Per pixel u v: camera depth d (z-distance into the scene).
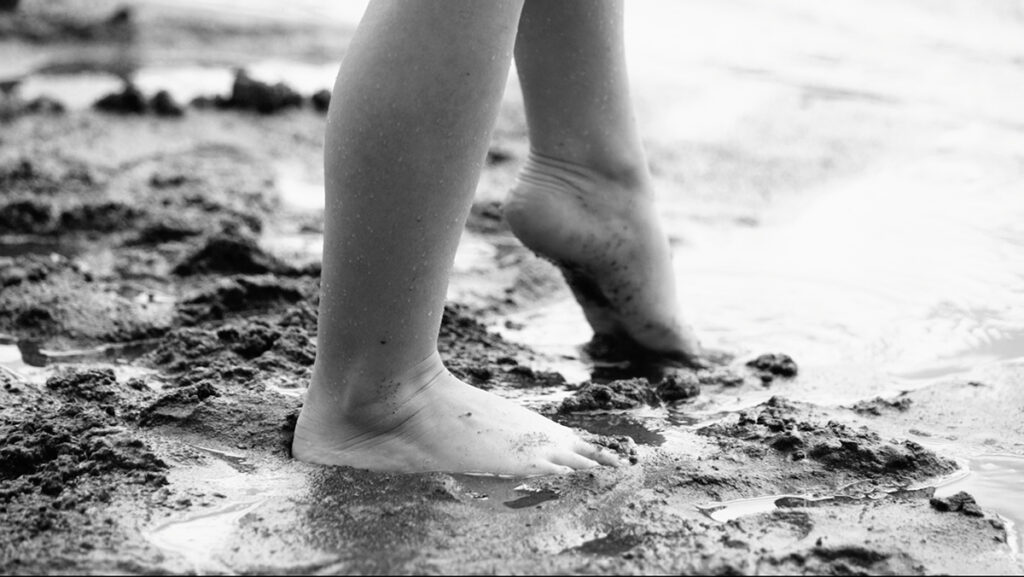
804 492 2.31
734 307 3.52
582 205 2.97
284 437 2.46
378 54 2.13
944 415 2.73
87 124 5.48
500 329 3.41
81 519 2.12
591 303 3.18
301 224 4.32
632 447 2.46
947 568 2.00
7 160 4.85
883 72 6.29
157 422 2.53
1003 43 6.80
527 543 2.05
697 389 2.92
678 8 7.66
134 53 7.11
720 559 1.99
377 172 2.14
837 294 3.59
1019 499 2.29
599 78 2.86
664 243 3.07
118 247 4.03
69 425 2.45
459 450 2.32
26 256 3.89
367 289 2.22
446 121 2.13
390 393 2.33
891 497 2.29
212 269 3.78
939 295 3.54
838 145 5.15
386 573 1.95
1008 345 3.18
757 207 4.46
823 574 1.97
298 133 5.53
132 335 3.27
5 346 3.17
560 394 2.91
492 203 4.52
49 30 7.43
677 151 5.12
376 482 2.26
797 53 6.69
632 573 1.95
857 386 2.97
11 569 1.96
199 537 2.07
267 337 3.07
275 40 7.49
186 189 4.62
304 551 2.02
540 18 2.76
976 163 4.82
